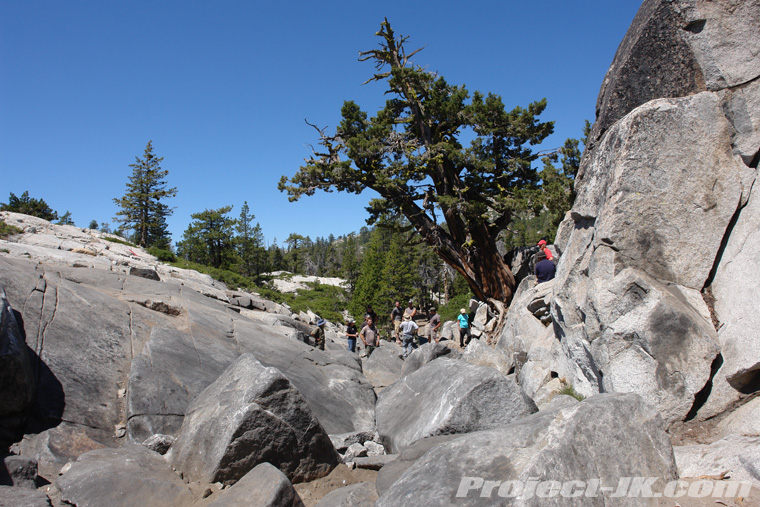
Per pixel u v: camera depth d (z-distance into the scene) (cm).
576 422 346
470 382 565
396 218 2472
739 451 385
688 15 620
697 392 509
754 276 527
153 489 411
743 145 583
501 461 339
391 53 2453
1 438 523
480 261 2255
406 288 4703
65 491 396
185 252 4938
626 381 544
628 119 606
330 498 421
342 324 3553
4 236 1836
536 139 2216
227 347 936
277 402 495
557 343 818
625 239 584
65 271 1135
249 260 5388
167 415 616
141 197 5603
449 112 2306
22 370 526
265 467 412
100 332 782
